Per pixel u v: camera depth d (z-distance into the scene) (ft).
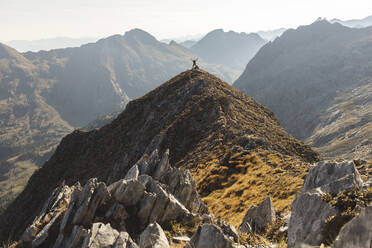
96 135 372.58
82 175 312.71
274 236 54.13
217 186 139.44
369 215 22.38
